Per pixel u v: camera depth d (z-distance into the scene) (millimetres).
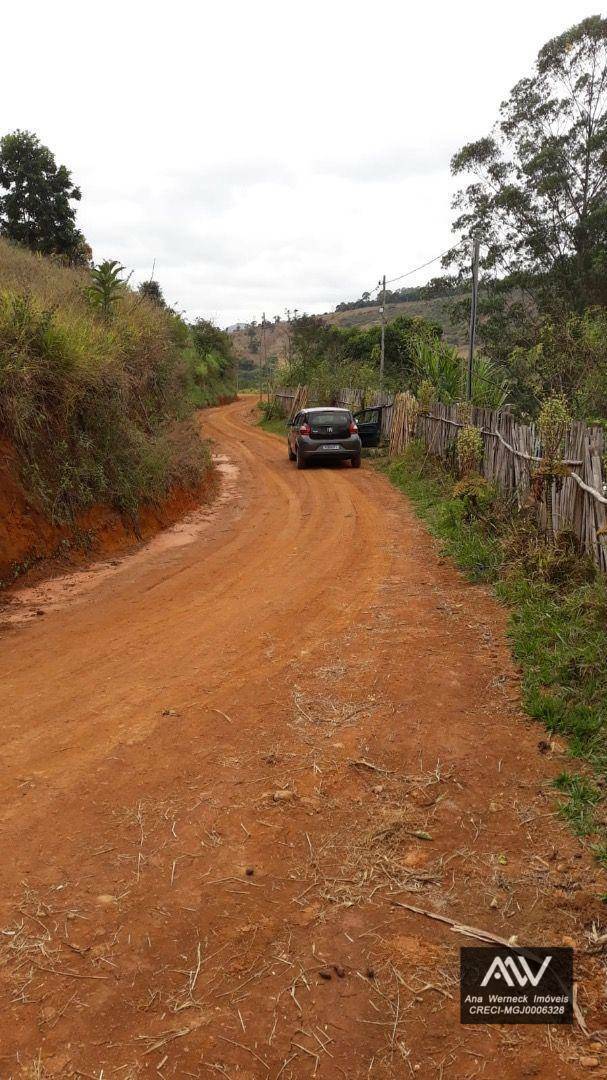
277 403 31625
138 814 3326
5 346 8438
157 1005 2301
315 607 6395
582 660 4473
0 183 22172
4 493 7883
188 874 2926
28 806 3400
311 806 3377
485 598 6398
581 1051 2146
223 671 4996
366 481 14734
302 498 12969
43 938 2576
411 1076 2066
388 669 4879
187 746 3941
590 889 2795
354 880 2891
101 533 9188
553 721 3994
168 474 11648
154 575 7973
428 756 3777
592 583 5633
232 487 14609
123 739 4039
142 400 12594
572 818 3234
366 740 3959
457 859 3004
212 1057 2119
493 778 3570
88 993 2342
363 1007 2299
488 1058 2125
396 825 3232
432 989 2367
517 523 7816
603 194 25797
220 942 2566
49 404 9016
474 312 13617
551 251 27266
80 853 3055
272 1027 2227
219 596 6980
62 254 21969
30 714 4414
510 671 4777
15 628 6199
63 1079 2041
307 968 2451
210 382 45688
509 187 27172
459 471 12078
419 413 15461
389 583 7051
